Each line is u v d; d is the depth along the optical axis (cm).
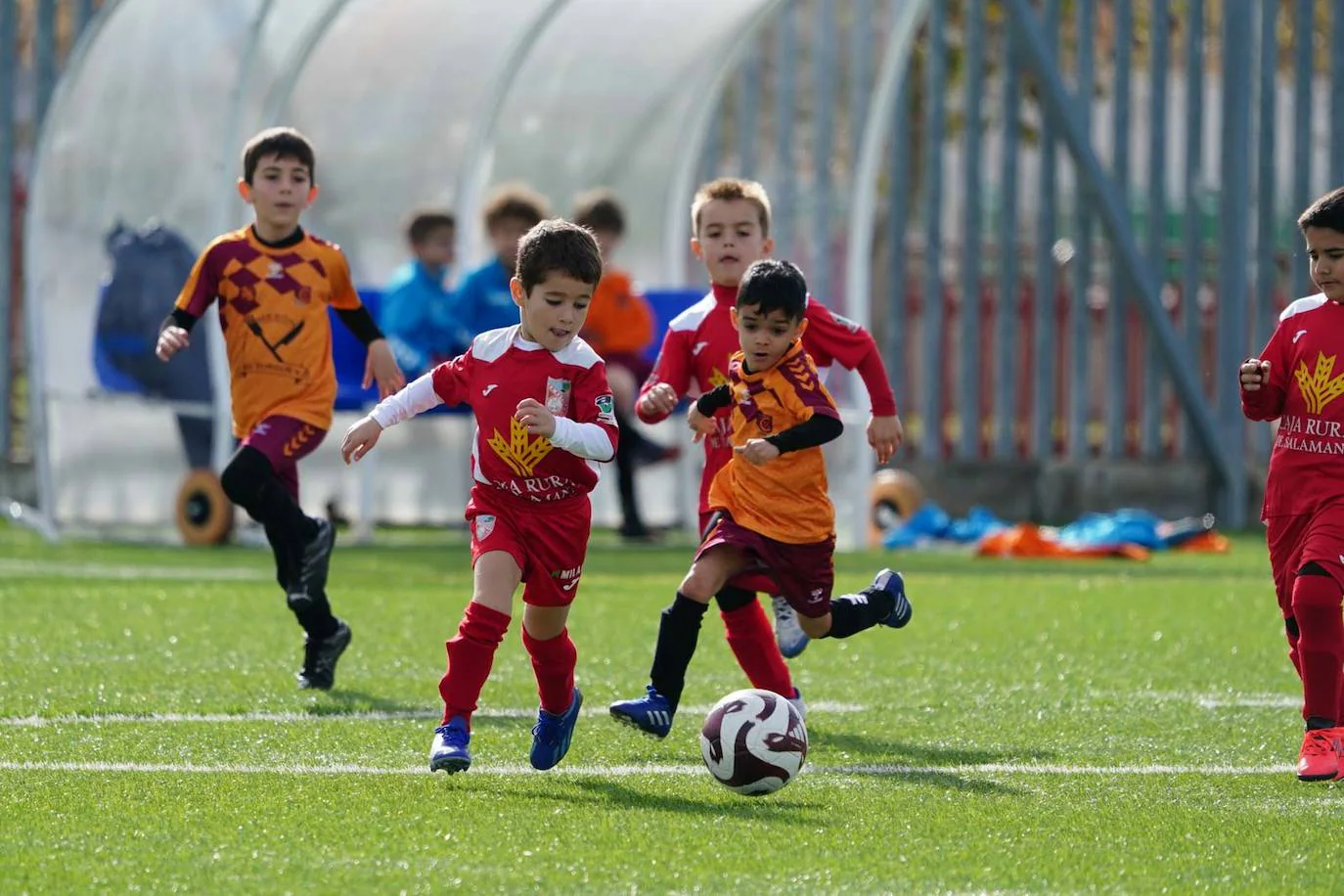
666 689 1653
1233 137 5516
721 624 2747
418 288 4144
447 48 4616
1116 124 5475
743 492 1705
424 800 1453
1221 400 5541
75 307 4322
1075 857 1298
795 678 2222
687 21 4750
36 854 1256
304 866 1233
